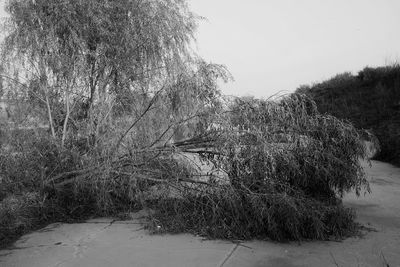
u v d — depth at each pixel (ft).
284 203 14.46
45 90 21.26
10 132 20.36
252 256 13.44
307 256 13.34
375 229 16.12
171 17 22.82
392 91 52.29
